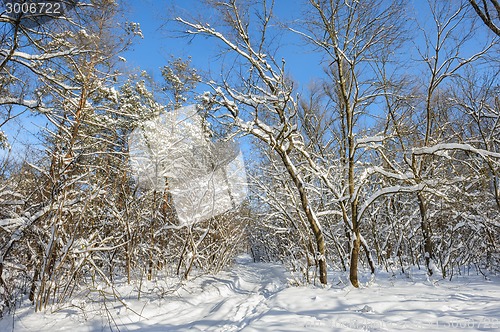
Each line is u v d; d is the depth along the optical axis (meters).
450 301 5.87
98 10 6.49
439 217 10.88
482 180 9.47
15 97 6.54
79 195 7.51
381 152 8.53
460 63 8.60
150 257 10.52
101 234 9.38
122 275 11.30
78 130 8.34
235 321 6.14
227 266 14.90
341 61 8.32
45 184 7.59
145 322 6.73
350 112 8.47
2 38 6.05
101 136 9.12
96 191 7.24
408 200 12.87
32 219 6.72
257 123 7.59
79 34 6.70
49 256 6.78
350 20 8.04
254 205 14.63
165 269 11.98
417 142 10.05
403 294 6.83
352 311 5.47
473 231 10.45
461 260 10.73
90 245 7.29
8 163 7.45
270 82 8.09
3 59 6.31
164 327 6.41
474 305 5.54
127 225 8.93
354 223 8.36
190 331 5.89
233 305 7.52
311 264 9.31
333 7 7.96
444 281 9.09
